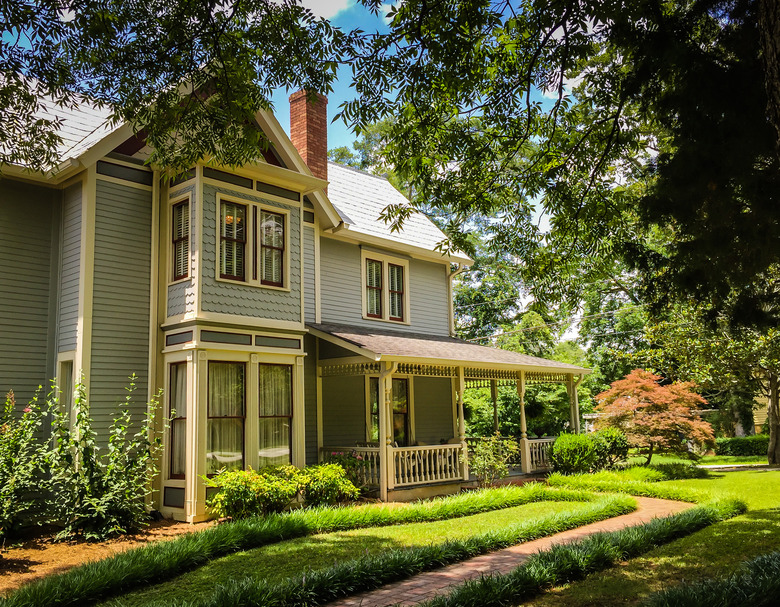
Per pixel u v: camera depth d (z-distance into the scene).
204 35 8.02
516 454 18.53
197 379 11.62
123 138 11.98
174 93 8.58
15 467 9.66
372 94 8.41
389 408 14.12
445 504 11.74
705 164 6.99
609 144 9.22
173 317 12.27
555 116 9.32
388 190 21.52
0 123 8.19
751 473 18.89
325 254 16.20
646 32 7.37
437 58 8.04
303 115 16.97
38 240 12.20
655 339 22.62
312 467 12.99
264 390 12.92
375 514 10.75
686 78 6.81
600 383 34.72
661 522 9.73
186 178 12.48
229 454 12.05
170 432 12.12
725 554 8.23
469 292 35.31
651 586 6.90
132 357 12.05
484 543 8.77
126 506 10.22
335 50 8.15
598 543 8.16
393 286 18.19
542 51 8.73
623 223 9.41
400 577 7.46
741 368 21.14
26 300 11.89
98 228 11.87
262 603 5.96
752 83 6.53
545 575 6.88
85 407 10.46
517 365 16.80
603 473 16.62
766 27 4.72
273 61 8.35
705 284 7.89
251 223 12.97
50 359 12.04
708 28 7.30
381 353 13.23
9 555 8.96
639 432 18.95
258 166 12.88
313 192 15.47
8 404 10.30
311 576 6.66
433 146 9.30
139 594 6.92
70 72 7.98
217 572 7.72
